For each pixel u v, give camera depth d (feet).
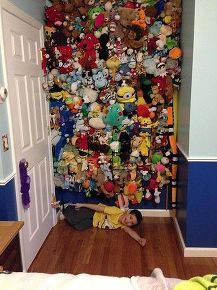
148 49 8.11
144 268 6.83
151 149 8.76
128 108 8.30
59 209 9.43
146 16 7.97
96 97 8.46
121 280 3.23
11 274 3.50
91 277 3.30
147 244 7.88
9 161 5.83
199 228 7.08
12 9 5.95
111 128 8.56
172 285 3.12
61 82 8.50
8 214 5.71
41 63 7.93
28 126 6.91
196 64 6.31
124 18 7.82
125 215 8.66
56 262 7.13
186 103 7.13
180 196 8.13
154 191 8.99
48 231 8.49
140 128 8.53
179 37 8.05
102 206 8.95
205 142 6.64
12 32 6.02
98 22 7.95
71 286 3.10
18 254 4.75
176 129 8.67
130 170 8.77
